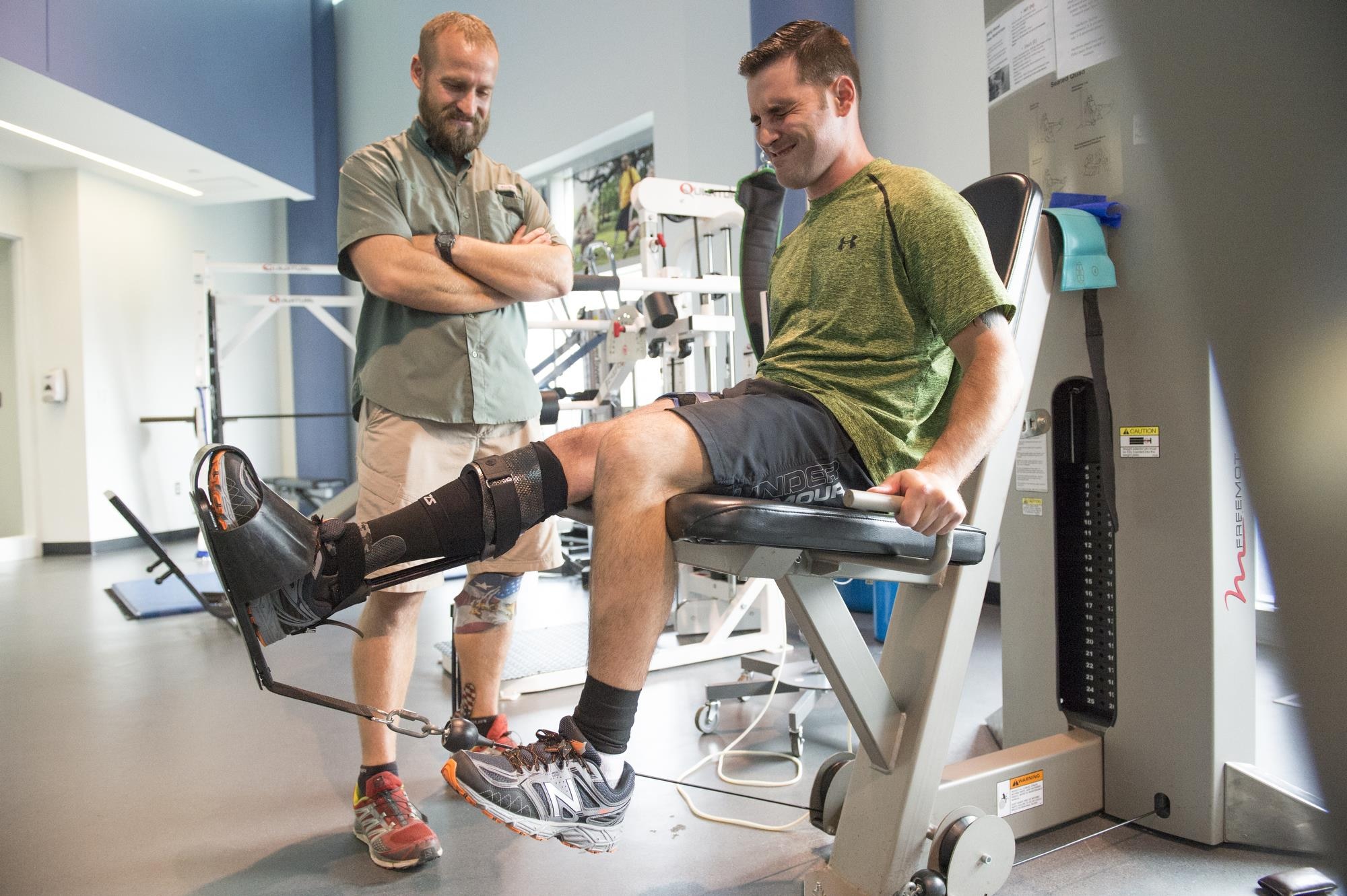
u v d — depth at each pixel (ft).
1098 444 5.41
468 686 6.12
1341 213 1.13
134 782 6.32
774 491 3.65
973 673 8.55
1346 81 1.15
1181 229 1.46
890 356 4.01
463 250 5.37
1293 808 4.68
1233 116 2.66
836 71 4.15
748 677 8.09
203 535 3.40
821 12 13.03
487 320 5.64
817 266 4.25
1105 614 5.50
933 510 3.15
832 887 4.19
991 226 4.61
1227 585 4.93
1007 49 6.09
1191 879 4.58
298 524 3.58
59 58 16.28
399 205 5.53
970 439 3.43
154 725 7.68
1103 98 5.37
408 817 5.04
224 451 3.46
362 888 4.69
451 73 5.46
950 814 4.19
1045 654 5.80
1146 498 5.18
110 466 21.99
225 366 26.21
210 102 20.24
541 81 20.83
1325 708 1.10
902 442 3.99
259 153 22.00
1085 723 5.56
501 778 3.34
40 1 15.90
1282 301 1.16
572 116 20.03
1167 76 1.41
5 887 4.76
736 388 4.56
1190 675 4.99
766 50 4.20
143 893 4.68
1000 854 4.23
